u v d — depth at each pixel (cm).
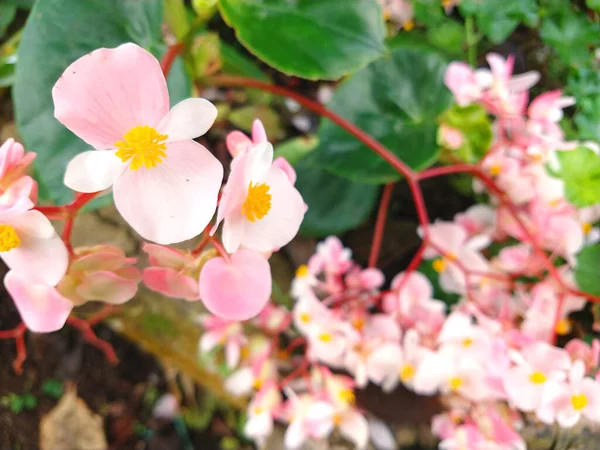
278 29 15
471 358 16
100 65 8
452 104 19
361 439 19
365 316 19
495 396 16
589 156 16
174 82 15
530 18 20
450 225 19
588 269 18
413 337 17
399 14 23
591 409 13
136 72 8
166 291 10
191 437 26
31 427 24
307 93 27
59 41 13
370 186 22
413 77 20
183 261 10
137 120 8
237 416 26
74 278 10
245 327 21
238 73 22
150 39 15
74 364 25
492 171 19
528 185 19
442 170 18
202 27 17
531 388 14
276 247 10
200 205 8
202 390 26
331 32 15
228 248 9
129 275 10
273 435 25
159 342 23
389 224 25
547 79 22
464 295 20
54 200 13
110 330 26
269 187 9
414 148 19
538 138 18
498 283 19
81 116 8
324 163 19
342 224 22
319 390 19
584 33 20
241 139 10
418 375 17
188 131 8
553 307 17
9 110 23
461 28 22
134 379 26
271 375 20
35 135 13
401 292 19
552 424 18
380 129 19
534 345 14
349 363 18
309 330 18
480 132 18
